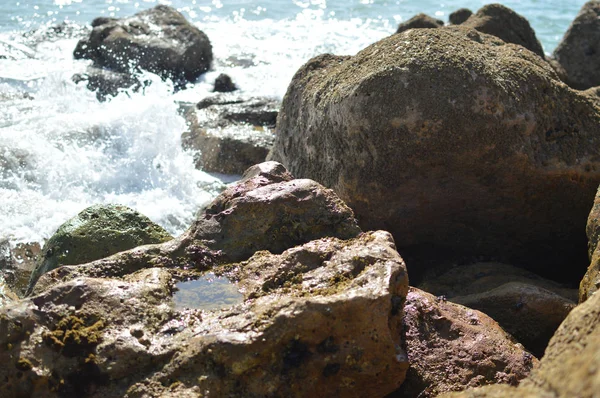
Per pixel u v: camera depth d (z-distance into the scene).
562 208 5.59
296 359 3.26
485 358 3.92
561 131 5.53
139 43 12.23
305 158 6.16
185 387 3.18
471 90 5.24
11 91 10.55
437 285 5.45
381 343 3.33
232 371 3.20
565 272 6.01
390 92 5.27
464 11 11.67
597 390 2.04
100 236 5.27
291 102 6.57
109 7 16.42
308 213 4.12
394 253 3.67
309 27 15.54
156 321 3.46
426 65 5.30
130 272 3.93
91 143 8.70
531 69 5.56
